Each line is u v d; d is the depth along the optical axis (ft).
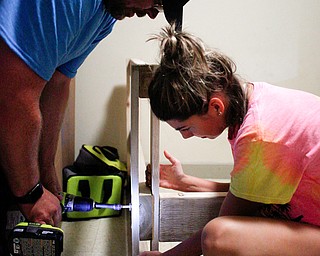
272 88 3.49
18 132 3.13
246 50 7.59
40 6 2.92
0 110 3.05
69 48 3.42
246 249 3.25
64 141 6.52
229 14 7.43
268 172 3.19
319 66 7.70
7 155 3.26
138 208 3.98
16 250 3.45
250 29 7.51
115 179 6.42
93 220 6.24
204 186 4.58
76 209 4.15
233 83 3.29
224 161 7.80
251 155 3.18
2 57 2.92
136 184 3.98
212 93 3.20
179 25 3.40
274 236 3.27
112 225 6.07
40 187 3.61
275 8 7.46
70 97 6.91
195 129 3.36
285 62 7.66
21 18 2.91
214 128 3.36
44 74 3.11
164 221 4.24
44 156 4.27
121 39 7.34
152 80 3.39
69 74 4.20
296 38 7.59
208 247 3.32
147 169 4.52
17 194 3.53
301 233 3.31
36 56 3.00
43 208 3.63
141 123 7.41
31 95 3.07
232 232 3.28
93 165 6.56
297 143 3.15
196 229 4.30
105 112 7.56
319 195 3.32
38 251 3.44
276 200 3.28
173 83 3.18
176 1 3.34
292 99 3.38
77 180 6.33
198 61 3.18
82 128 7.58
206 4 7.37
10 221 3.92
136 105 3.91
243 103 3.33
